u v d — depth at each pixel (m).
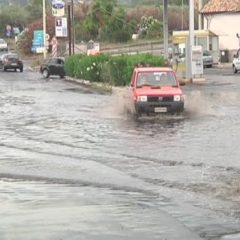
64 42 97.44
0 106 33.62
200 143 19.25
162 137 20.80
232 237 9.48
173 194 12.58
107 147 18.95
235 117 26.36
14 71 78.31
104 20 111.94
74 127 24.12
